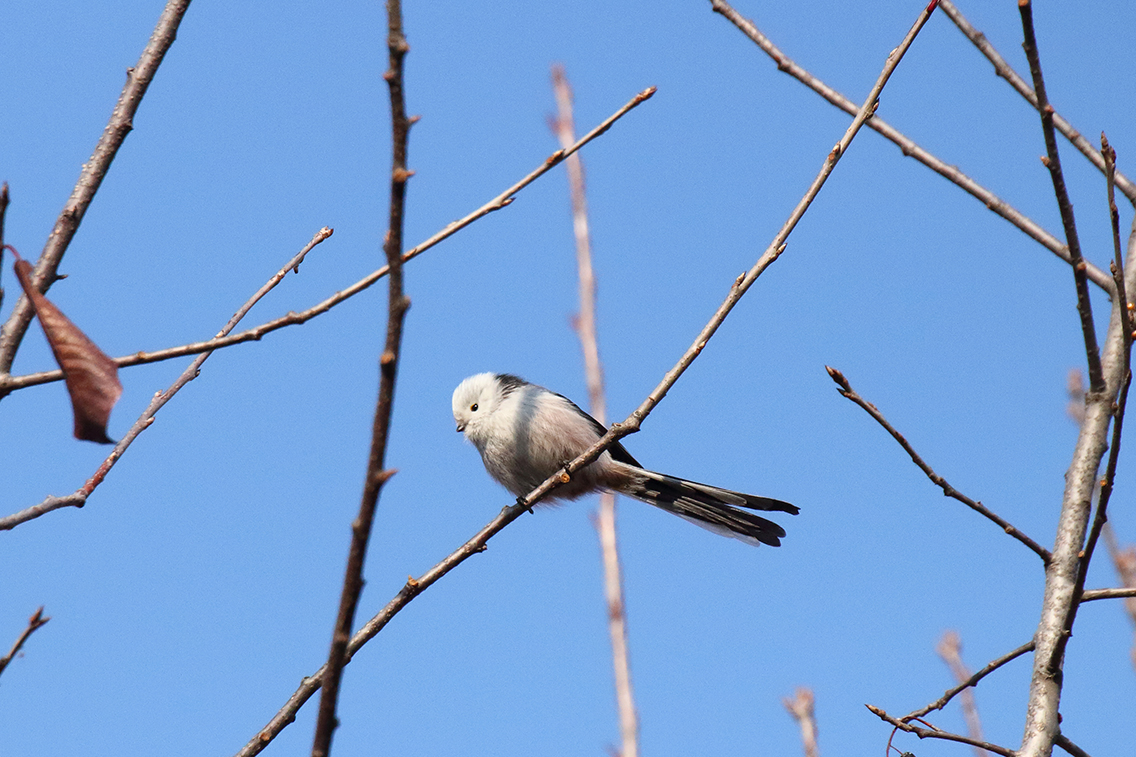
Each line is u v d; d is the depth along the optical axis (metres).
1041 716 7.52
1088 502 8.26
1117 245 7.05
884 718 8.17
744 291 8.30
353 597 4.96
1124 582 10.05
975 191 9.65
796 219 8.15
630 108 7.36
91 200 7.09
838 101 9.80
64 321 5.01
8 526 6.42
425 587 7.97
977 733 9.75
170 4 7.64
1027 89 9.60
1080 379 10.97
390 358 4.80
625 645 13.63
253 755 6.97
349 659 7.57
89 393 4.95
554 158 7.26
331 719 4.97
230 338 6.17
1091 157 9.60
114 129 7.26
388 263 4.85
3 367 6.51
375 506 4.90
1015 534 8.08
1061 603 7.92
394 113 4.88
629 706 13.15
